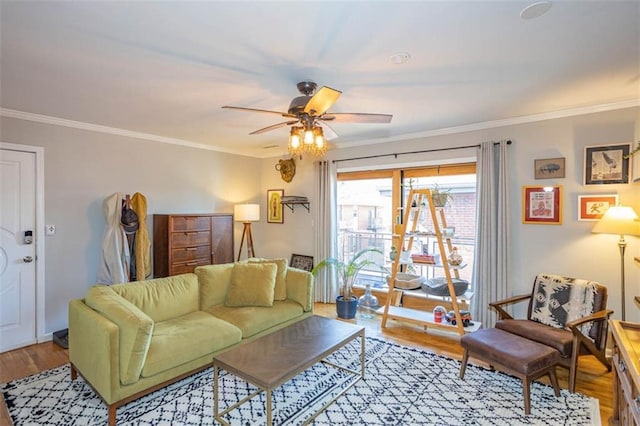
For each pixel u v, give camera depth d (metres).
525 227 3.67
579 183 3.38
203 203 5.18
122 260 3.88
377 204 4.99
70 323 2.73
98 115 3.57
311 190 5.48
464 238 4.28
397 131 4.33
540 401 2.50
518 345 2.62
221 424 2.24
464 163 4.25
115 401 2.18
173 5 1.65
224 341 2.79
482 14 1.74
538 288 3.29
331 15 1.75
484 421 2.28
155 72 2.46
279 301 3.59
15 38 1.97
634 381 1.68
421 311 4.19
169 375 2.46
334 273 5.12
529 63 2.34
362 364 2.85
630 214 2.87
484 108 3.35
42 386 2.67
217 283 3.49
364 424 2.25
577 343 2.64
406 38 1.99
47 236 3.64
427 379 2.83
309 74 2.49
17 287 3.46
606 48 2.13
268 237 6.03
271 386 1.98
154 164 4.57
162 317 2.99
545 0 1.63
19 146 3.45
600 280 3.29
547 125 3.54
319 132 2.64
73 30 1.89
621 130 3.17
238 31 1.90
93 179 3.99
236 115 3.56
